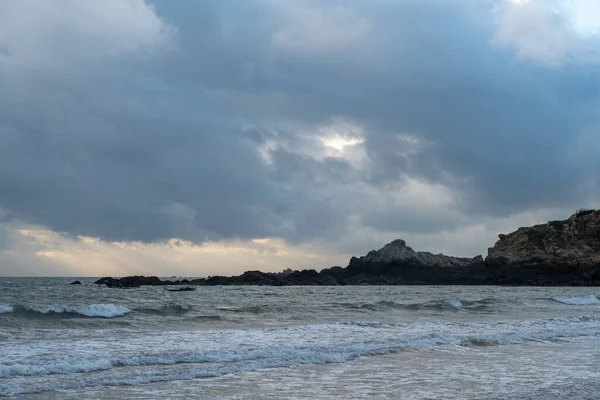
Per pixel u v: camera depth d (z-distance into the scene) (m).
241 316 33.81
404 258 160.12
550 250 144.88
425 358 19.36
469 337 24.62
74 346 19.25
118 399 12.49
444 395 13.30
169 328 26.95
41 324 26.97
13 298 48.06
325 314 36.97
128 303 45.91
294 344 21.09
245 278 143.88
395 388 14.10
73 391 13.17
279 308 38.84
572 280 137.12
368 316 36.41
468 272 155.62
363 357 19.23
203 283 140.38
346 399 12.78
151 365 16.52
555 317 37.78
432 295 75.62
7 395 12.53
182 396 12.89
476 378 15.62
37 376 14.50
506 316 38.69
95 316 31.22
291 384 14.49
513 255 149.75
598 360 19.34
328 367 17.25
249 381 14.82
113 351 18.33
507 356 20.06
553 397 13.20
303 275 152.75
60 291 68.25
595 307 50.94
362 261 164.12
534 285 139.38
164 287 104.50
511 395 13.36
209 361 17.56
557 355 20.48
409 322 31.86
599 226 149.12
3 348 18.39
